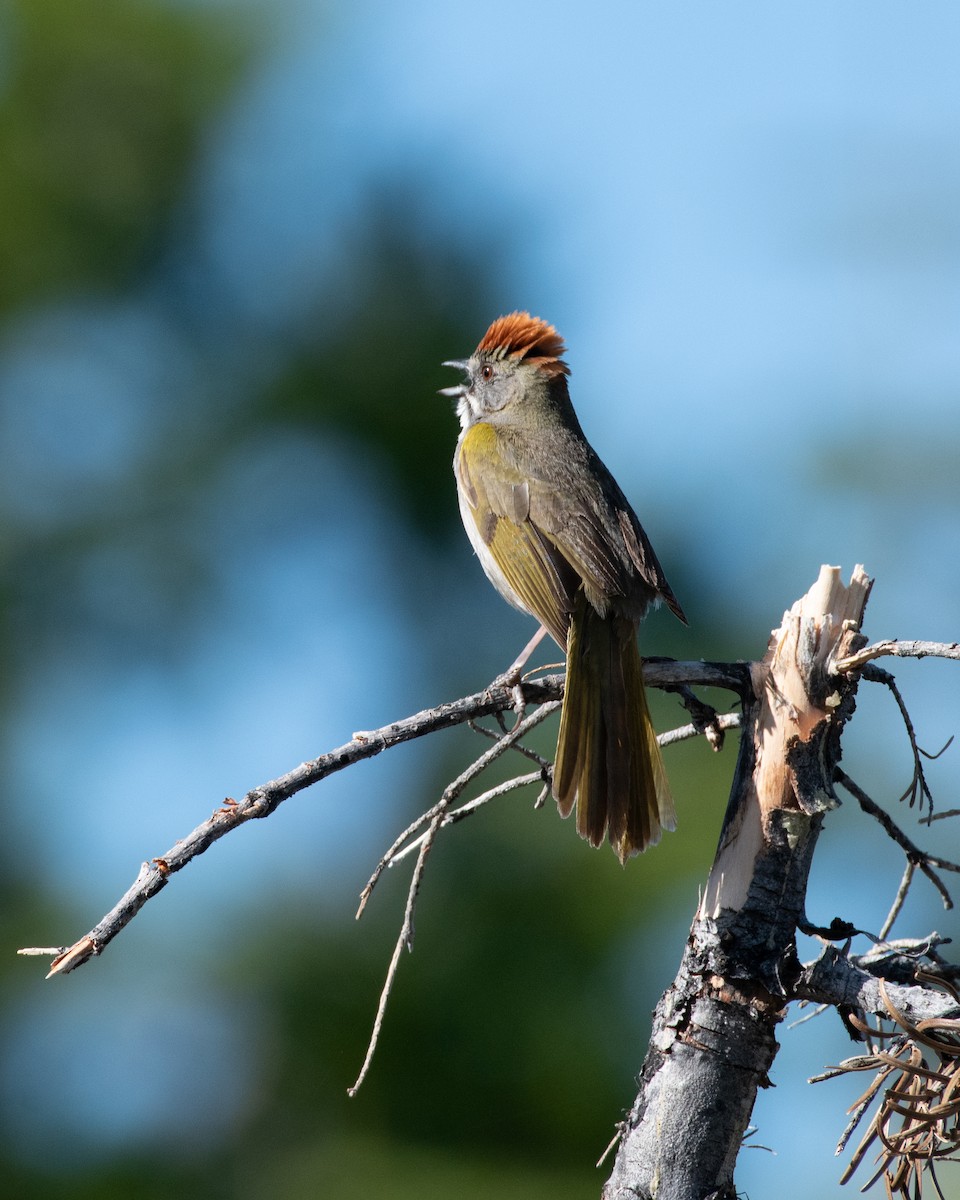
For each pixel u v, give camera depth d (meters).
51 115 15.60
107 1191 12.77
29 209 15.52
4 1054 13.31
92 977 13.25
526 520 9.68
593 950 12.40
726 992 6.43
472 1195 11.81
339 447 15.47
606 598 8.89
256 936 13.03
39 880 14.45
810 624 6.56
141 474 15.60
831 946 6.46
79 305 15.82
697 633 14.48
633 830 7.89
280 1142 12.73
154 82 15.54
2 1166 12.98
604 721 8.02
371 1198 12.06
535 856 12.70
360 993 12.59
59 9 15.31
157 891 5.79
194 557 15.53
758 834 6.53
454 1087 12.38
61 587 15.53
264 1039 12.84
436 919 12.66
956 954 13.62
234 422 15.49
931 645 6.34
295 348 15.53
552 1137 12.27
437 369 15.18
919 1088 6.39
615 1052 12.21
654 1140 6.39
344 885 13.21
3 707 15.23
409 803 13.57
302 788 6.23
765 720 6.62
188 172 15.76
